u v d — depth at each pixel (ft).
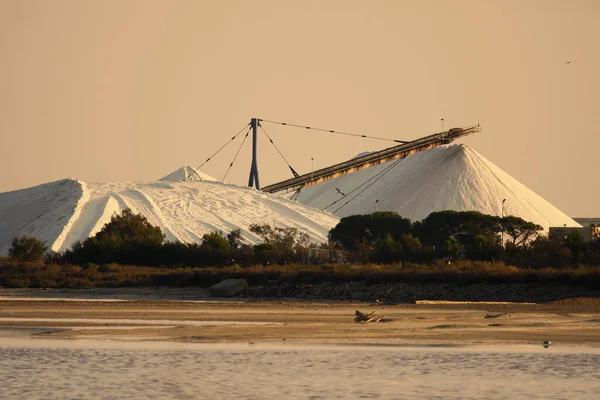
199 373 444.96
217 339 557.74
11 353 495.00
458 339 566.77
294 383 424.46
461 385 424.05
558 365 475.31
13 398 390.63
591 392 412.16
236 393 403.13
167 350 511.40
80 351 504.02
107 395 396.98
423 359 490.90
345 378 436.76
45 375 435.94
